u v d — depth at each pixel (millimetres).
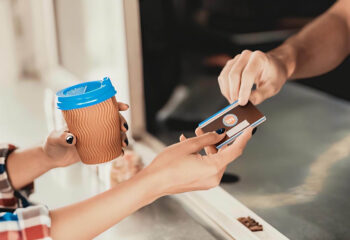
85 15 1334
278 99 1650
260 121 690
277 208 964
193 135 1396
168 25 1481
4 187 790
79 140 686
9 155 814
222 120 707
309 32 1046
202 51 2230
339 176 1095
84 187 995
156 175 599
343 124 1408
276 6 2082
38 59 1750
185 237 818
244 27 2166
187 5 2195
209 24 2223
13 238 571
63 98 641
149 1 1410
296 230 882
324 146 1266
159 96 1544
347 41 1074
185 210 905
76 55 1491
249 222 835
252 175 1122
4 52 1713
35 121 1359
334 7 1114
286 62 908
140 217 884
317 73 1048
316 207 962
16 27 1738
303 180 1082
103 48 1266
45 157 808
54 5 1599
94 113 654
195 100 1690
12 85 1702
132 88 1189
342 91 1805
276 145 1293
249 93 732
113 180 940
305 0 2018
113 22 1181
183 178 605
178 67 1589
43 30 1724
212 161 618
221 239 822
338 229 878
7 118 1387
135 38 1163
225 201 906
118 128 709
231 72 769
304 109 1549
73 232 588
